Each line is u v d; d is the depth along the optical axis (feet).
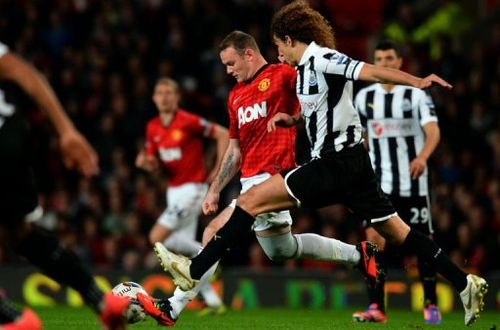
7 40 142.31
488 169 128.36
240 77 59.93
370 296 68.33
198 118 88.33
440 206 114.42
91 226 113.60
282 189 52.95
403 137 71.77
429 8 171.94
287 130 59.62
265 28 153.58
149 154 89.45
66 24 145.48
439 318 67.82
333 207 113.80
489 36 163.22
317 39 54.24
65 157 33.47
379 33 160.15
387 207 54.49
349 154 53.57
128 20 146.30
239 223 52.80
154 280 95.14
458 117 134.31
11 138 35.78
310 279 95.81
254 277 95.50
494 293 94.17
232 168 60.75
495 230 112.68
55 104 33.47
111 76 138.21
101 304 36.96
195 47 146.10
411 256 93.66
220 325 61.77
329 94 53.42
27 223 36.99
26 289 94.17
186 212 88.12
